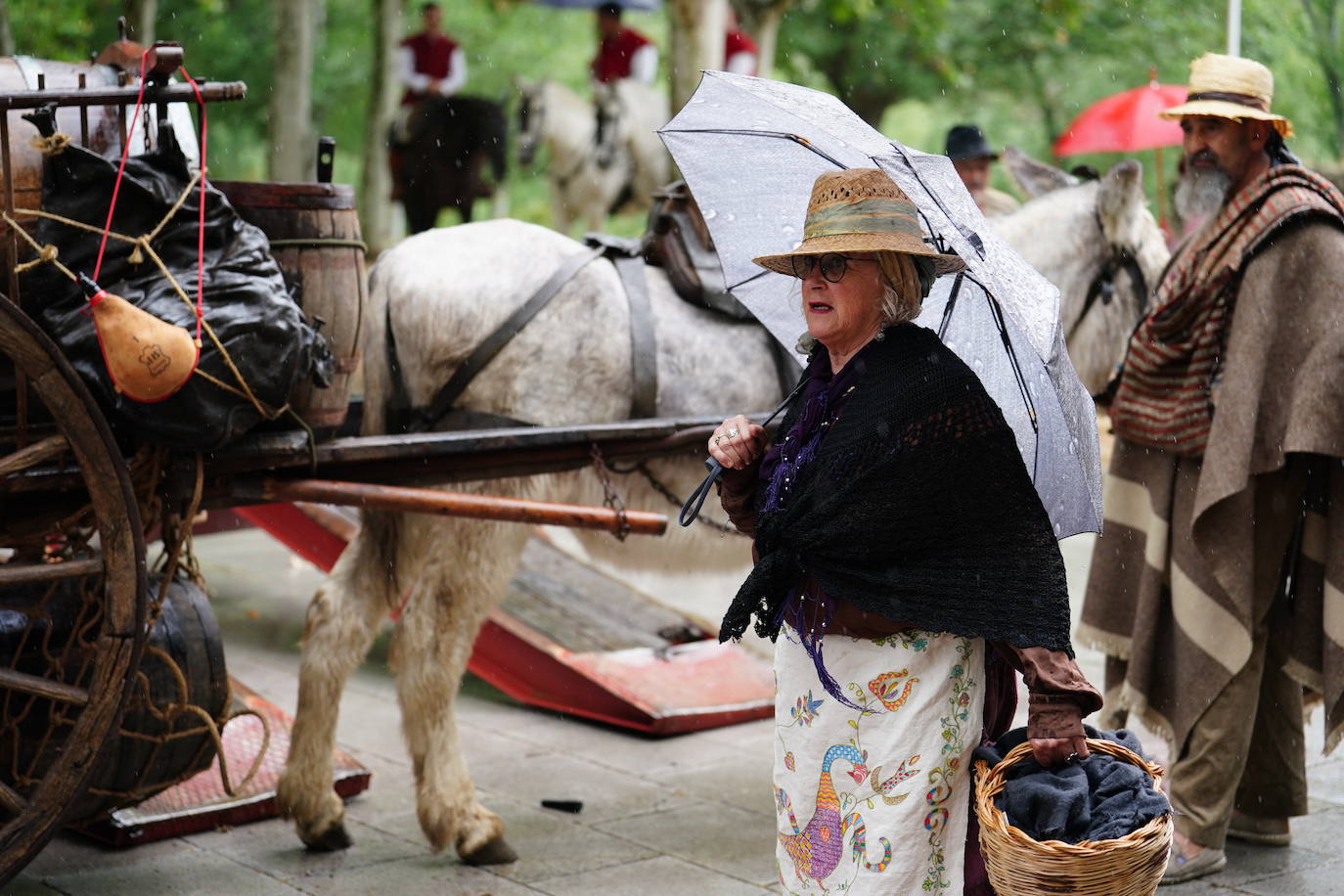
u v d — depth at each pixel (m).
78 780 3.38
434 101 13.74
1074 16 21.61
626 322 4.48
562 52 26.83
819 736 2.75
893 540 2.62
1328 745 4.28
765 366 4.63
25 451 3.20
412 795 4.85
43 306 3.37
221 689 3.89
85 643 3.42
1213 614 4.23
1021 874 2.46
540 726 5.68
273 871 4.16
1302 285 4.10
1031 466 2.99
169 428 3.31
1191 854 4.23
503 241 4.47
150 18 16.02
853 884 2.72
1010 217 5.25
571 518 3.86
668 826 4.60
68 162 3.32
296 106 16.81
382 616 4.44
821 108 3.15
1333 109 14.69
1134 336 4.48
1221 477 4.09
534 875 4.17
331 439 3.82
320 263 3.75
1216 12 21.72
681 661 6.03
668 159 14.99
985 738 2.76
